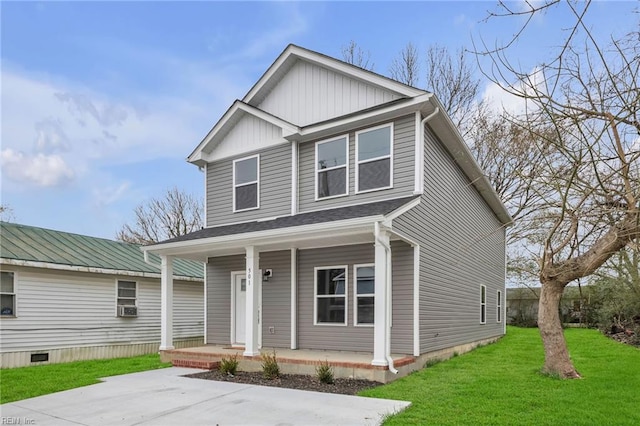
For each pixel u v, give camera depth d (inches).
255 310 364.5
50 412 233.1
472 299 523.2
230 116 479.8
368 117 391.5
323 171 422.3
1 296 422.3
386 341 301.1
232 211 480.1
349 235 330.3
